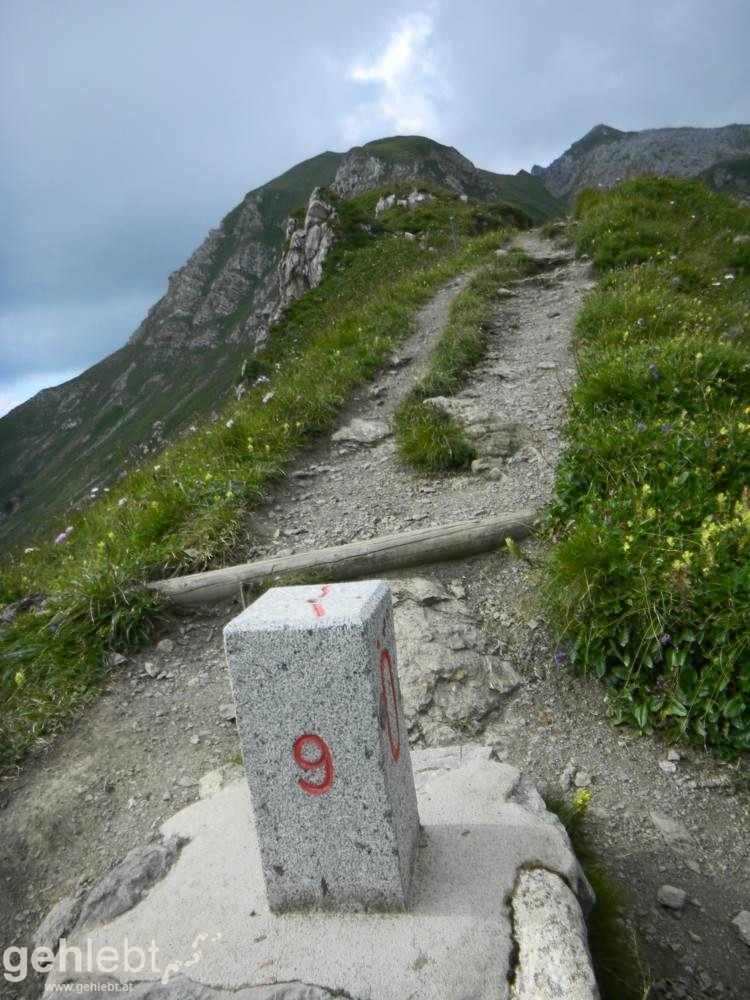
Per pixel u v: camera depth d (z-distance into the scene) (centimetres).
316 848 243
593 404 661
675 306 958
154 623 494
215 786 353
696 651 374
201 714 418
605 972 251
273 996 219
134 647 475
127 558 546
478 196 8488
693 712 362
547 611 443
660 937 275
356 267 2303
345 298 1962
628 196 1745
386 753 238
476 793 302
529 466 664
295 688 231
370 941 234
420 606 477
